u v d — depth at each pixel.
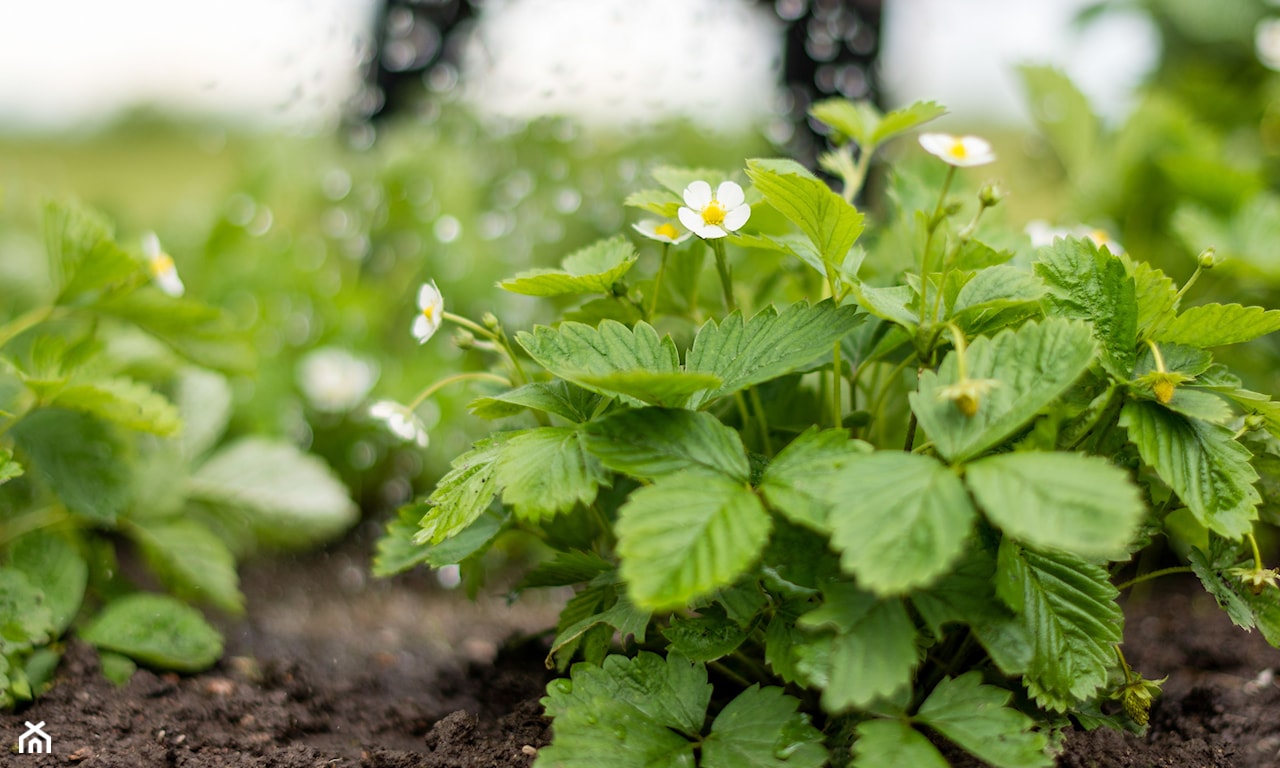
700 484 0.41
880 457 0.40
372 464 0.78
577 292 0.47
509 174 0.81
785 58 0.84
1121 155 0.81
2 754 0.47
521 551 0.73
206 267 0.82
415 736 0.51
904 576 0.38
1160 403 0.43
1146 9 1.00
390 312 0.81
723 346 0.44
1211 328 0.44
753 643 0.48
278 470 0.65
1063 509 0.38
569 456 0.43
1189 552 0.45
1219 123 0.96
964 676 0.42
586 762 0.43
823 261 0.45
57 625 0.53
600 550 0.52
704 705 0.44
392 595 0.70
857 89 0.84
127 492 0.56
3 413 0.52
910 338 0.45
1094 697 0.44
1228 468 0.43
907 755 0.41
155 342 0.65
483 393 0.51
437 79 0.88
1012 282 0.44
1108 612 0.43
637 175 0.76
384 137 0.87
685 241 0.51
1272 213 0.71
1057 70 0.79
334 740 0.50
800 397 0.52
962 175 0.55
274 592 0.69
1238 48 1.00
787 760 0.42
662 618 0.48
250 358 0.61
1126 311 0.44
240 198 0.84
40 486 0.60
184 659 0.54
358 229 0.84
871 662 0.40
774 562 0.42
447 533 0.43
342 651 0.59
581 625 0.46
